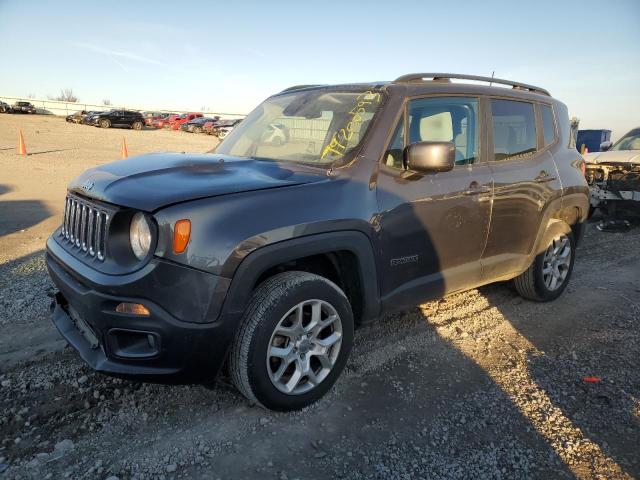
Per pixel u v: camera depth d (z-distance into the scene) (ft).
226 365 9.61
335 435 9.25
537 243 14.98
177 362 8.55
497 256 13.69
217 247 8.39
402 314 14.99
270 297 9.10
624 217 30.04
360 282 10.46
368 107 11.38
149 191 8.73
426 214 11.35
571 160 16.06
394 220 10.71
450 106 12.49
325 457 8.66
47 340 12.33
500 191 13.12
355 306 10.88
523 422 9.84
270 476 8.16
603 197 29.19
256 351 8.99
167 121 149.59
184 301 8.32
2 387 10.25
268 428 9.36
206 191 8.80
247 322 9.01
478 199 12.51
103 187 9.27
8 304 14.37
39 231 23.91
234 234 8.53
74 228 10.17
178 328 8.30
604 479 8.34
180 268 8.27
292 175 10.13
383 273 10.77
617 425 9.78
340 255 10.44
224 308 8.55
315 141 11.54
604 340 13.61
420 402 10.42
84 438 8.86
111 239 8.67
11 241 21.72
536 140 14.99
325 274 11.02
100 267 8.72
